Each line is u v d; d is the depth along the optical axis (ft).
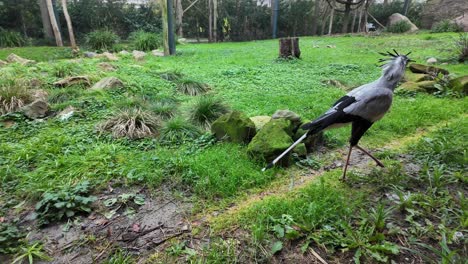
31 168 12.35
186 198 10.59
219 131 14.60
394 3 83.05
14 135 15.19
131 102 17.90
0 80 20.35
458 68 29.63
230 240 8.66
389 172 11.60
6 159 12.82
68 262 8.10
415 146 14.01
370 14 76.13
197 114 17.02
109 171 11.82
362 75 28.53
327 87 24.62
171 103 19.60
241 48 52.29
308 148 14.10
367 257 7.88
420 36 53.16
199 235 8.94
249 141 14.23
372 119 10.39
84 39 56.75
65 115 17.28
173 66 33.71
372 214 9.16
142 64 33.81
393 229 8.66
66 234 9.00
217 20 77.36
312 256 8.04
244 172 11.69
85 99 19.48
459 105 19.20
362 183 11.23
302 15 80.89
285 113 14.49
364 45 48.03
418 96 21.31
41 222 9.29
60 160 12.34
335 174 12.00
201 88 23.98
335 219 9.18
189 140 14.76
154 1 73.31
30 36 59.88
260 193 10.96
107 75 25.86
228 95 22.48
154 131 15.71
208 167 11.85
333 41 55.31
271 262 7.92
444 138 14.11
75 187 10.59
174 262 8.02
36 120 16.89
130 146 14.17
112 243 8.68
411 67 26.43
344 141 15.07
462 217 8.90
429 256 7.97
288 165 12.72
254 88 24.62
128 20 66.33
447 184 10.94
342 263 7.82
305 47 49.01
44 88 22.06
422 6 78.13
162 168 12.04
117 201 10.35
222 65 34.40
